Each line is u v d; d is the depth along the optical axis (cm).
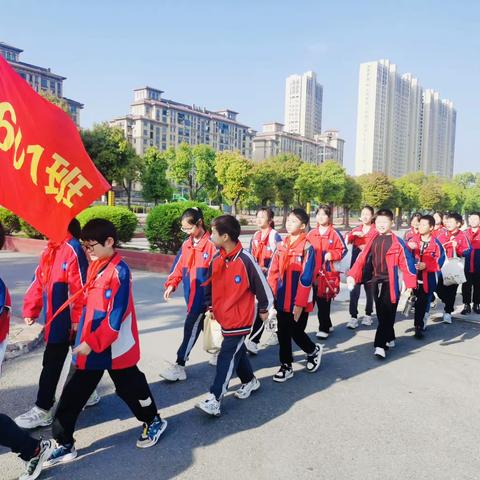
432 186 6288
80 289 315
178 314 691
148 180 4450
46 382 332
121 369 296
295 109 17225
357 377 455
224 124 12850
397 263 511
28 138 280
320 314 596
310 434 335
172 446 314
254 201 4622
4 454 301
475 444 324
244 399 396
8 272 1055
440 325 683
